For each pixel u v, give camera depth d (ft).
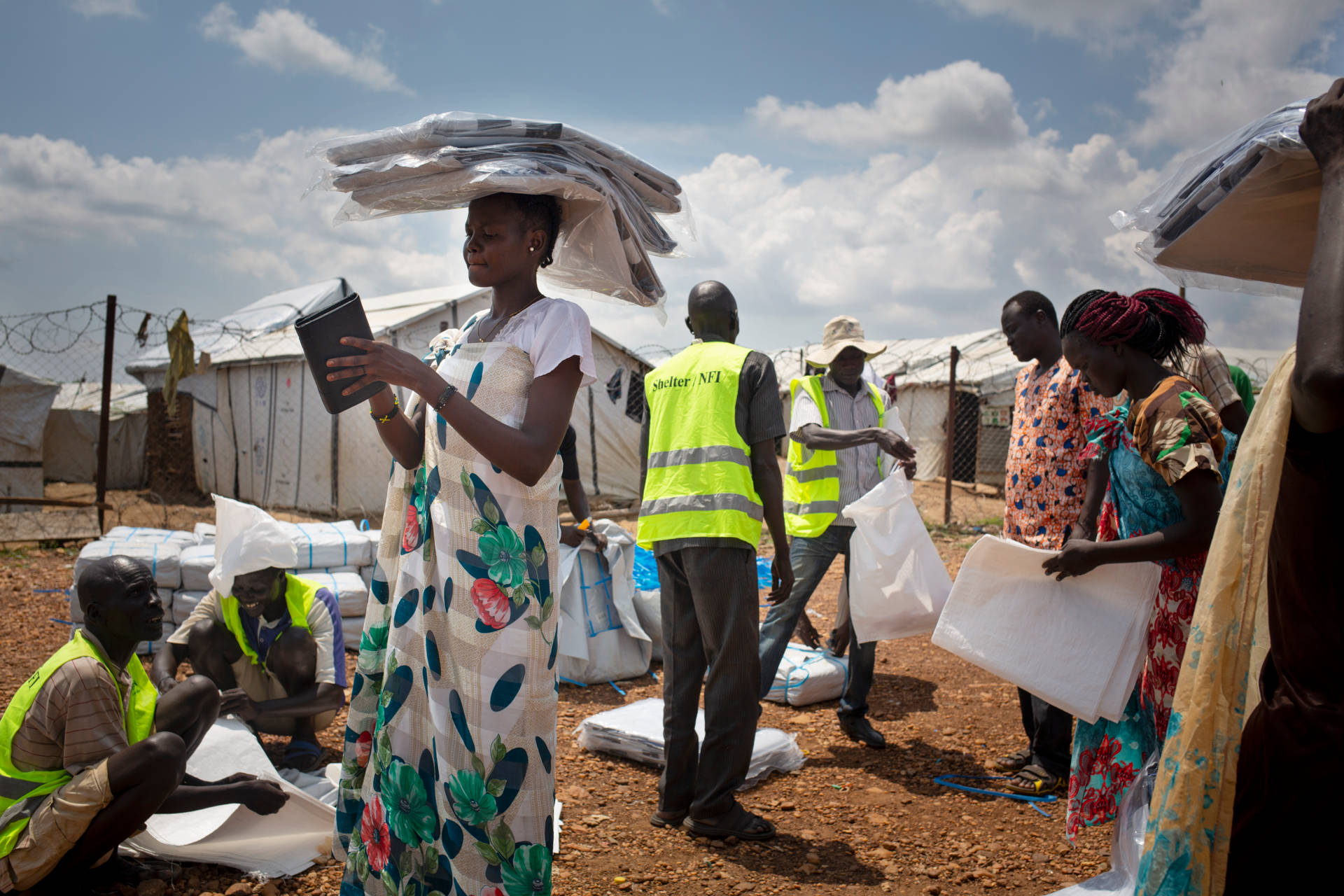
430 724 7.14
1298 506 5.16
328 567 19.49
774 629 15.20
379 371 6.40
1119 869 8.75
